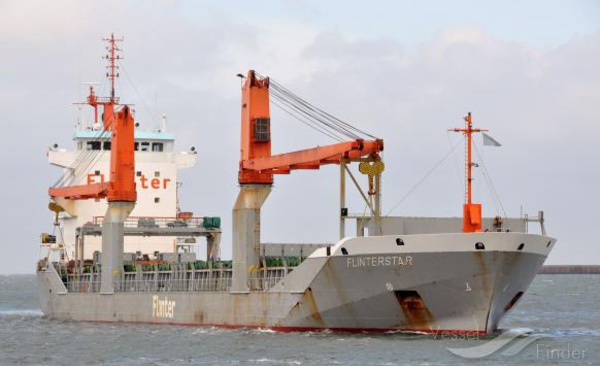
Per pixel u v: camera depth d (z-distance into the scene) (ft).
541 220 309.22
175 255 446.60
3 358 302.86
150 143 477.36
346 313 310.24
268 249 356.38
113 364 281.33
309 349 286.66
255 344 302.04
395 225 306.14
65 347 326.24
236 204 349.61
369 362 263.49
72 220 479.82
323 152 317.22
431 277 291.38
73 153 477.77
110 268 414.21
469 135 298.56
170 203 474.49
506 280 289.33
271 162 336.90
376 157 310.04
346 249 303.27
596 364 265.75
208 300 358.84
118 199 412.16
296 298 319.88
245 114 351.05
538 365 263.29
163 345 315.17
